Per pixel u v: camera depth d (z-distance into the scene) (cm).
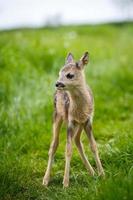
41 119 1521
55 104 1131
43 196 1050
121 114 1673
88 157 1251
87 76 2066
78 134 1127
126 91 1948
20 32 3275
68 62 1134
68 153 1084
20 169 1142
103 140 1403
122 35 3538
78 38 2997
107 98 1836
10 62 1906
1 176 1070
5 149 1252
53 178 1159
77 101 1077
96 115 1634
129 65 2380
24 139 1374
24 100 1602
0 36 2770
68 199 991
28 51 2122
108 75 2097
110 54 2630
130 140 1223
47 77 1761
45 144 1380
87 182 1045
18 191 1065
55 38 2738
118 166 1140
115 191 904
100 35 3525
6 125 1387
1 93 1639
